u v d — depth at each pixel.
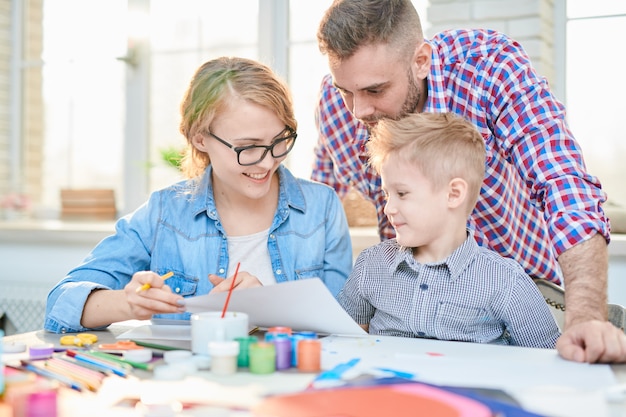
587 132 2.67
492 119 1.44
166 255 1.44
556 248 1.17
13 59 3.58
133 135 3.35
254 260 1.46
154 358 0.99
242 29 3.18
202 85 1.36
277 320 1.17
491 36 1.50
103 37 3.40
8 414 0.71
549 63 2.68
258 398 0.77
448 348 1.07
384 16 1.34
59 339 1.17
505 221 1.55
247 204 1.47
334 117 1.70
